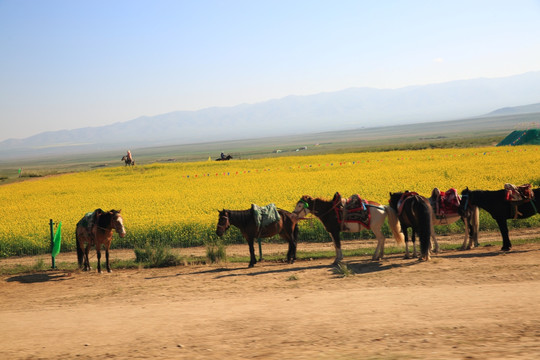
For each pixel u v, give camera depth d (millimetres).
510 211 14297
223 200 28703
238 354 6375
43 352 7207
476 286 9945
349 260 14758
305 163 57500
